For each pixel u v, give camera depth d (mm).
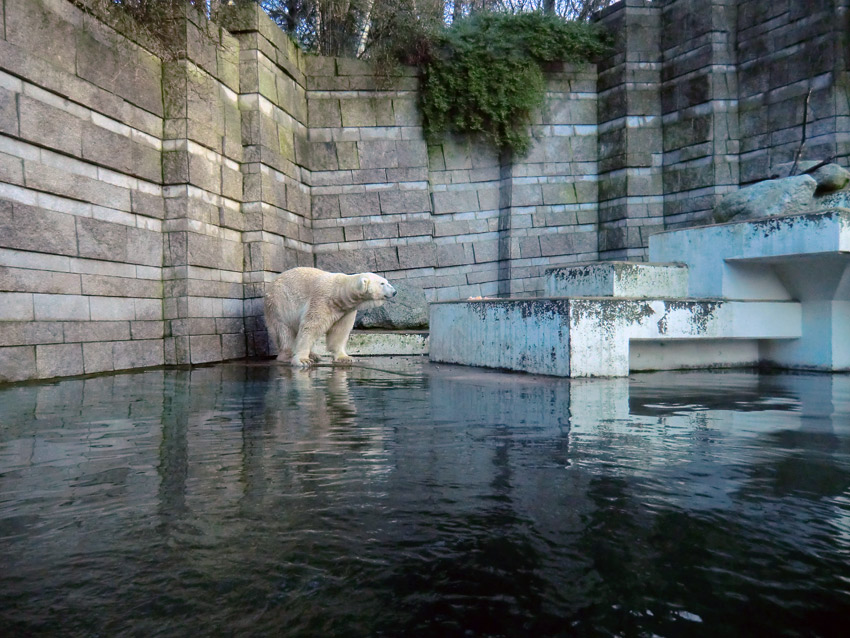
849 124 10711
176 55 8008
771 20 11625
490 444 2652
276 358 9031
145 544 1506
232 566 1383
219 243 8977
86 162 6789
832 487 1975
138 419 3369
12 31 5734
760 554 1441
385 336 9703
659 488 1969
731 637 1089
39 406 3924
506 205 12969
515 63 12555
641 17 12867
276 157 10328
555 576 1331
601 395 4406
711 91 12102
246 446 2619
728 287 6578
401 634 1102
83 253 6691
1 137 5668
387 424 3174
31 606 1198
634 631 1106
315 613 1178
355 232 12133
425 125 12609
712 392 4582
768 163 11695
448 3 15727
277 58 10508
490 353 6824
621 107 12883
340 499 1858
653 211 12867
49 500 1852
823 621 1144
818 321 6723
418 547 1485
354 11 12836
